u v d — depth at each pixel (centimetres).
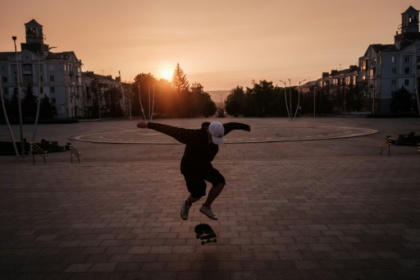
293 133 3241
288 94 8775
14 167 1420
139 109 9188
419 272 425
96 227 629
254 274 429
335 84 10262
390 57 7238
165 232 593
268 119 6838
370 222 624
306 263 457
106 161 1734
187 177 445
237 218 662
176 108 9131
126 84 10038
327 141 2503
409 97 6544
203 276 426
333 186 929
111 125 5516
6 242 563
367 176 1061
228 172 1173
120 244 541
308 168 1230
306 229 592
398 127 3819
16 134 3884
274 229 595
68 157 1938
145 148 2311
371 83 7756
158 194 884
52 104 7588
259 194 855
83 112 8906
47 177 1162
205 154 437
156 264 464
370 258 470
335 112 9312
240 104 11231
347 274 424
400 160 1399
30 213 733
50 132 4094
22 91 7712
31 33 7738
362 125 4262
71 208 765
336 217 657
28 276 439
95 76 9862
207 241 493
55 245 545
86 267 461
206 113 10356
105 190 943
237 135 3125
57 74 7700
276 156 1767
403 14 7719
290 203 766
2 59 7719
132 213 714
